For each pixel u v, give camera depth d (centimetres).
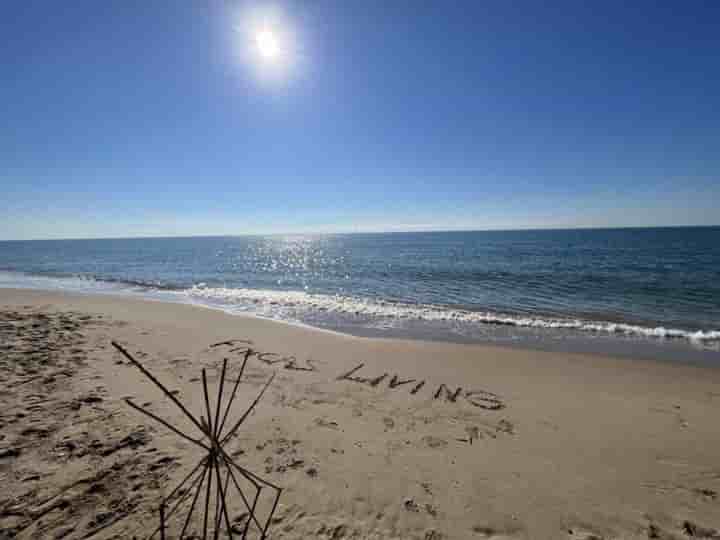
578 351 718
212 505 253
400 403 438
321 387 482
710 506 263
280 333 785
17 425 345
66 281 1955
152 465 293
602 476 297
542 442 350
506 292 1430
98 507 247
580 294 1348
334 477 289
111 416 371
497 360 614
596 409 426
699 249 3406
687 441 353
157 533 225
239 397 439
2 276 2234
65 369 498
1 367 496
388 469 302
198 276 2206
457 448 337
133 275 2292
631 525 246
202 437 338
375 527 240
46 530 228
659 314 1039
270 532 232
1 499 251
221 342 693
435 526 243
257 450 324
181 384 470
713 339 797
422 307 1180
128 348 625
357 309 1160
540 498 271
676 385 505
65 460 296
